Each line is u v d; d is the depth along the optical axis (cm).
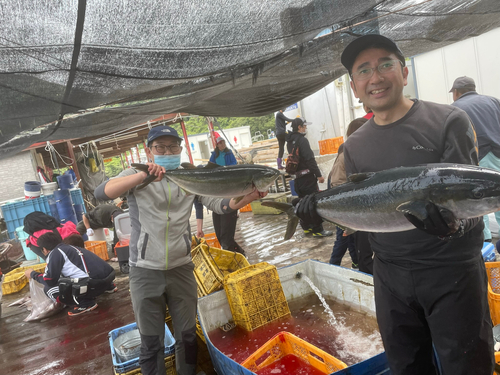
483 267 164
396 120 175
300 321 336
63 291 494
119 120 400
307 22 267
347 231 183
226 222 574
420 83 812
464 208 140
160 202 271
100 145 1894
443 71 749
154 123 1334
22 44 182
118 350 305
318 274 377
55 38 188
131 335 331
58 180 1017
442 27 404
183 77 290
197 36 231
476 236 160
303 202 190
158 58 245
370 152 183
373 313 323
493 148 437
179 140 282
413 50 473
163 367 271
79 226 805
